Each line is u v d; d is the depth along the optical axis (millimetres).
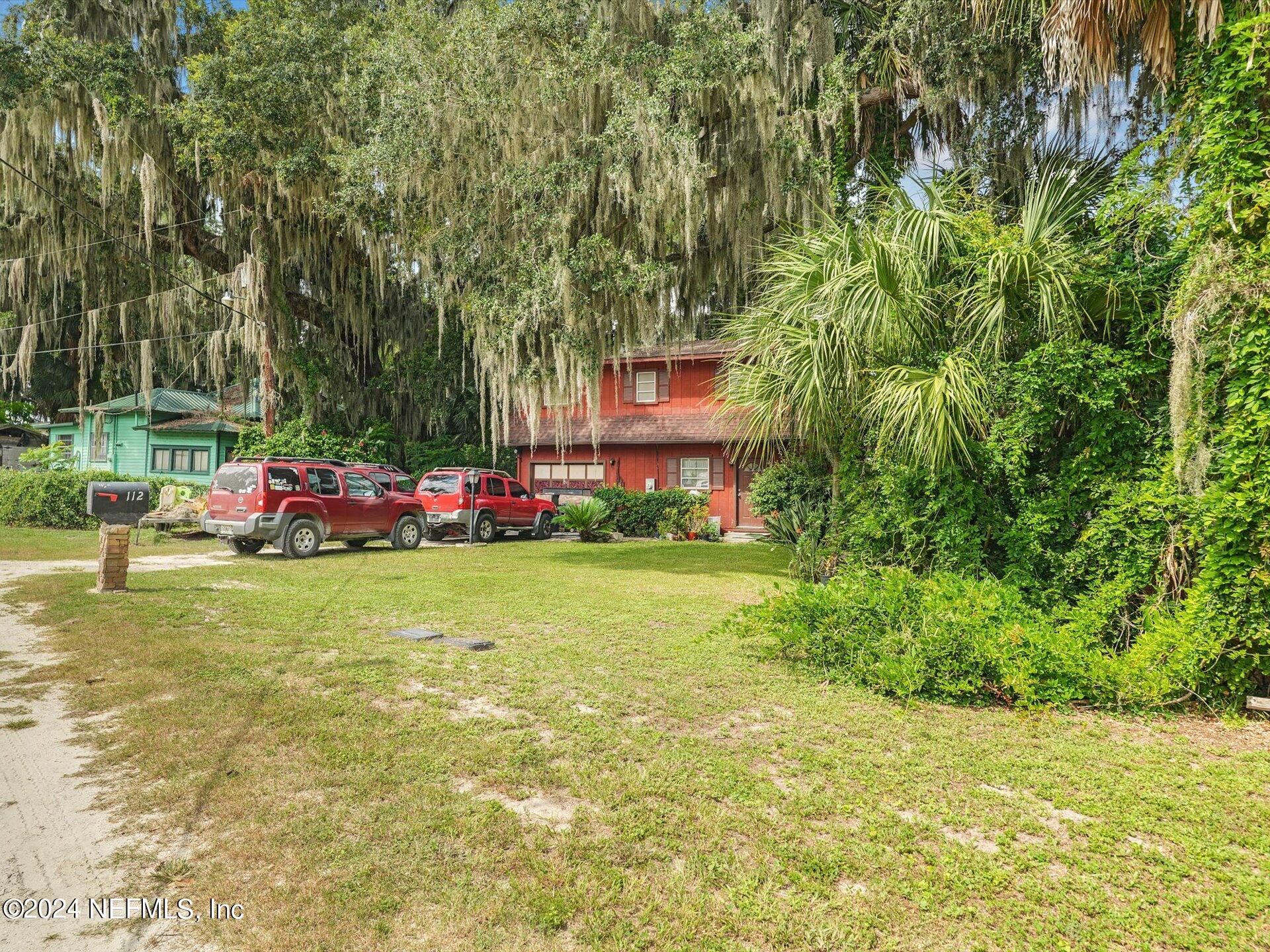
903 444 6793
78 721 4500
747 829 3234
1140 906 2715
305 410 22609
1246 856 3107
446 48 13703
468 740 4211
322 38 18391
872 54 13711
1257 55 5137
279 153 18891
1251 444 5035
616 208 14969
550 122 13703
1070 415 6348
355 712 4668
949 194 7402
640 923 2562
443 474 18094
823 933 2498
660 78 12648
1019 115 12398
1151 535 5754
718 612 8570
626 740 4289
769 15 13266
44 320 26453
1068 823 3344
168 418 27547
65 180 19359
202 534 17766
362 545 17156
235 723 4441
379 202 17984
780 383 7582
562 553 15984
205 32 20641
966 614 5395
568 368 14719
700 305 18859
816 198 13523
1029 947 2463
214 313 23781
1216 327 5242
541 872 2846
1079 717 4957
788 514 12070
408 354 25766
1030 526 6309
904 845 3107
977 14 9820
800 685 5535
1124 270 6406
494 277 14344
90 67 17312
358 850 2998
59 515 18688
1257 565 4988
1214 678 5094
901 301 6621
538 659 6172
